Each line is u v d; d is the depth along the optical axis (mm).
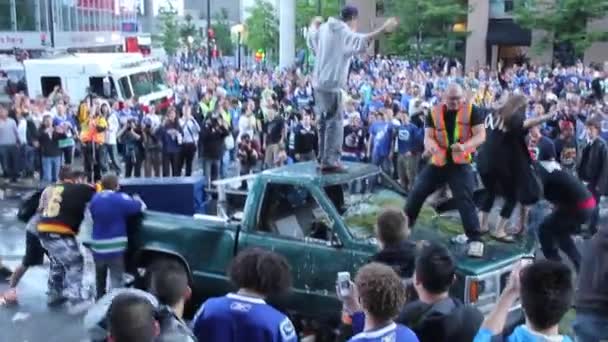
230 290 7750
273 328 4246
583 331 5070
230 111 18438
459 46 47188
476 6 46750
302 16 51406
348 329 4914
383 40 46000
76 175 9320
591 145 11383
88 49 54438
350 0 51562
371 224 7414
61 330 8320
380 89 23922
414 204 7422
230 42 71625
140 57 25172
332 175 7641
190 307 8141
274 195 7668
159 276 4523
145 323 3418
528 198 7508
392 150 14969
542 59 45125
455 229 7574
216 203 9492
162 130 16250
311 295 7281
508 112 7391
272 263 4344
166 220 8320
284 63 36031
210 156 15789
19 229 12781
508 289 3717
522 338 3492
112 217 8406
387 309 3818
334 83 7801
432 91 24016
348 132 15578
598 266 5012
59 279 9164
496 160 7484
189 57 62938
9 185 16250
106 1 59688
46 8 44562
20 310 8945
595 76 26484
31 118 16578
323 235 7316
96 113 17234
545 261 3596
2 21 42844
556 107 14477
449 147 7195
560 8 41469
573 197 8281
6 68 26344
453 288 6645
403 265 5445
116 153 17734
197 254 8016
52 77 22094
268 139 16391
